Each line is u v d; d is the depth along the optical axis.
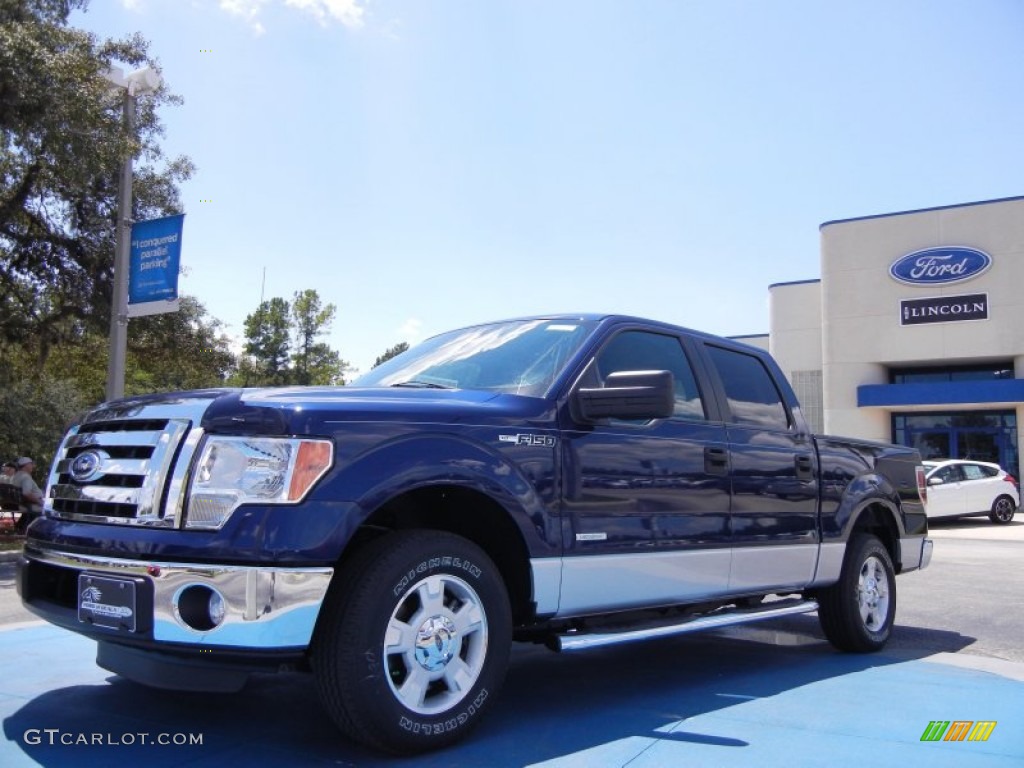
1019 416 26.56
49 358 23.42
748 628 7.16
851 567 5.95
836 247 29.00
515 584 4.03
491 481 3.75
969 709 4.44
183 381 25.56
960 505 20.86
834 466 5.91
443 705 3.54
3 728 3.86
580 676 5.22
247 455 3.28
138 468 3.46
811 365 31.33
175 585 3.19
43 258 18.44
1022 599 8.84
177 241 13.70
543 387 4.27
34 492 15.18
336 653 3.28
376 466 3.42
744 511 5.04
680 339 5.18
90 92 13.88
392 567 3.40
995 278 26.52
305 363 45.53
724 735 3.92
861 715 4.30
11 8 14.73
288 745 3.64
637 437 4.48
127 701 4.32
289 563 3.17
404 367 5.08
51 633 6.03
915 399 26.95
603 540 4.19
